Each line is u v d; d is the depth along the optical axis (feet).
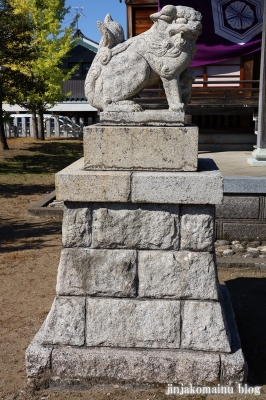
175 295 10.27
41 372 10.43
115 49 11.18
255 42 34.01
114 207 10.19
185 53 10.88
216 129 39.55
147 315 10.33
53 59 61.05
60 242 22.56
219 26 33.91
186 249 10.23
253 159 26.48
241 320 14.07
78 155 59.26
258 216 20.34
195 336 10.27
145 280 10.30
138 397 10.02
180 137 10.14
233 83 34.47
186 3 33.12
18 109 85.71
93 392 10.22
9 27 42.22
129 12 34.32
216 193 9.80
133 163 10.30
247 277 17.56
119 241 10.27
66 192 10.07
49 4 59.47
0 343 12.67
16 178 44.32
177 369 10.16
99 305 10.42
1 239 23.31
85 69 86.43
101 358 10.26
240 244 20.31
